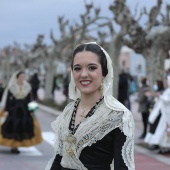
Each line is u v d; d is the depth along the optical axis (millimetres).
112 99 3084
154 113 10516
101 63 3080
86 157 3002
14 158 10055
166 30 15938
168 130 10305
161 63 16609
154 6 16531
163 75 16562
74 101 3309
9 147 11516
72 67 3162
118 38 16984
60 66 61938
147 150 10992
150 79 16359
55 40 27609
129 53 46062
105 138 2973
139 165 9367
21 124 10508
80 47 3121
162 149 10641
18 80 10609
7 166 9148
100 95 3129
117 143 2945
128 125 2943
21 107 10562
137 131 14477
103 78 3127
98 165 2998
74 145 3023
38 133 10812
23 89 10617
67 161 3082
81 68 3082
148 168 9078
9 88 10562
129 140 2930
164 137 10398
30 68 43500
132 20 16594
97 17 23203
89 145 2980
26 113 10625
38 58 39469
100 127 2977
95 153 2988
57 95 39625
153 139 10445
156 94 11250
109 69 3127
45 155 10516
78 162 3018
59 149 3195
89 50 3074
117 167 2914
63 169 3137
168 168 9078
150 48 16562
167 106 10359
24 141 10570
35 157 10242
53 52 28203
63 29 27453
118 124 2947
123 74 16297
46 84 28438
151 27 16656
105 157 2992
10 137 10508
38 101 27859
